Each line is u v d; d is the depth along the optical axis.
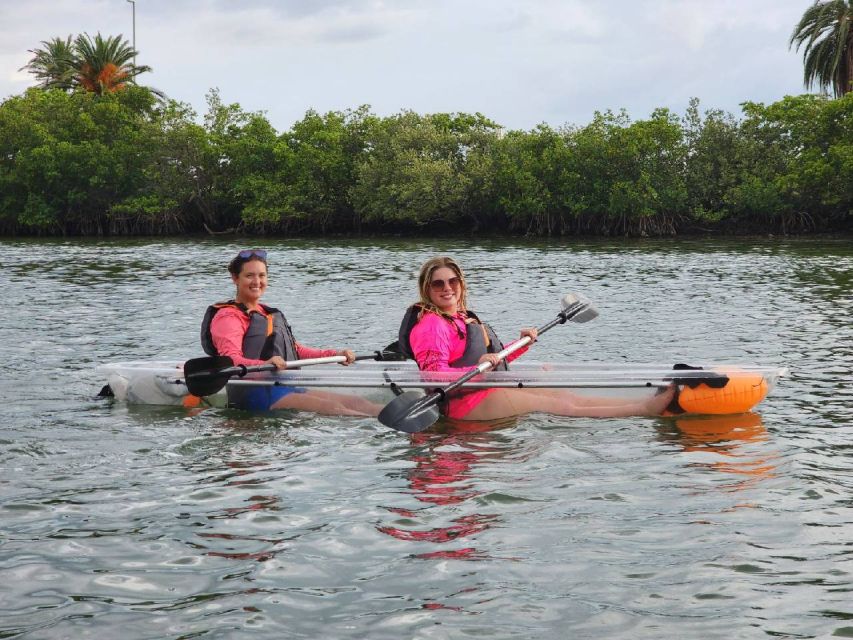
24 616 3.12
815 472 4.71
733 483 4.55
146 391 6.59
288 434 5.71
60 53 64.50
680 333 10.45
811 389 6.98
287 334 6.70
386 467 4.94
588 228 48.16
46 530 3.95
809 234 44.38
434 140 47.91
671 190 44.66
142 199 51.66
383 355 7.11
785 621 3.01
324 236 51.16
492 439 5.56
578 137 46.44
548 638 2.93
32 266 24.47
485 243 40.19
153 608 3.18
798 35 47.81
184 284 18.33
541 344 9.73
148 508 4.24
